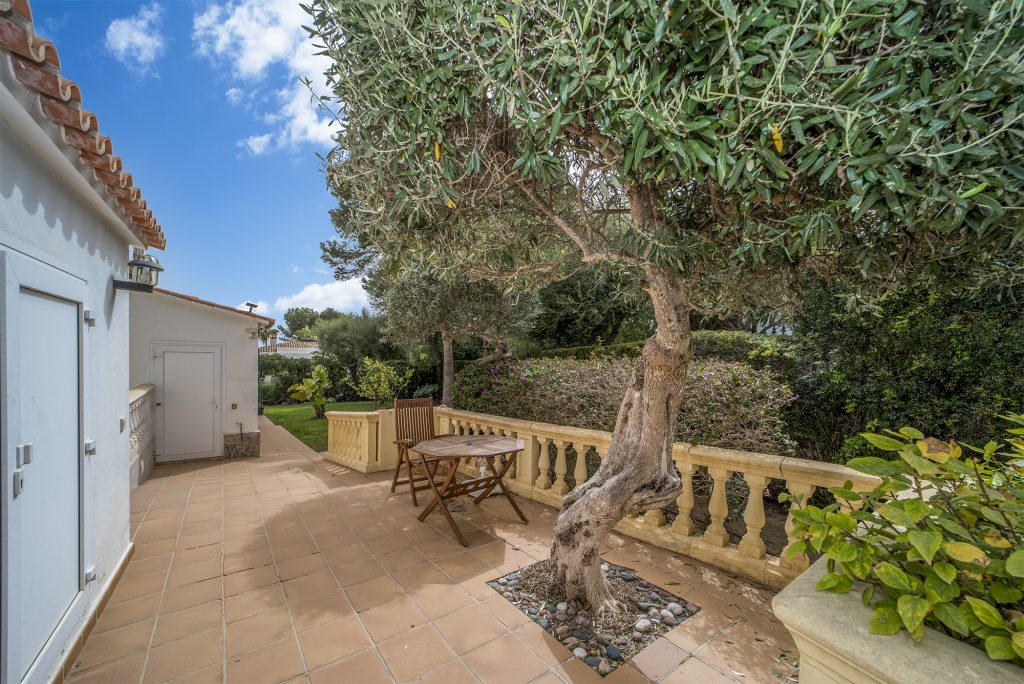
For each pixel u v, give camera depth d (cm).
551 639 238
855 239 181
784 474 291
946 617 99
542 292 1035
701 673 211
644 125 133
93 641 240
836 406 466
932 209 112
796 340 494
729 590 286
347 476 610
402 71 180
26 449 186
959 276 196
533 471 495
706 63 128
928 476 126
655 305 236
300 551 356
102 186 261
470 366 689
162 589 296
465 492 421
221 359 779
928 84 103
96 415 276
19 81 166
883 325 405
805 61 110
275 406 1777
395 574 315
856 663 101
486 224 283
